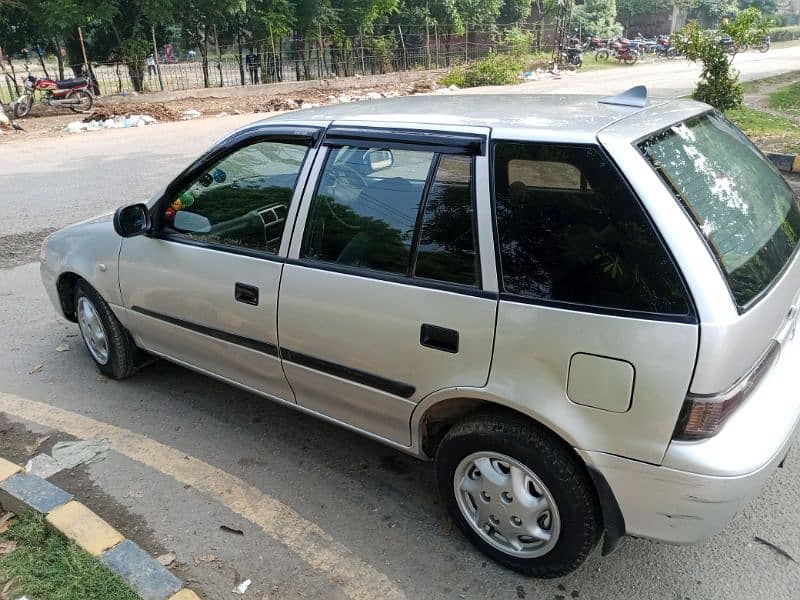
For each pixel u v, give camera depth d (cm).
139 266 360
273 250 302
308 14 2323
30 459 342
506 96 317
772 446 214
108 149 1220
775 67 2412
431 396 257
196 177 338
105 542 268
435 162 255
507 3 3469
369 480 323
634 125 241
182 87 2147
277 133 308
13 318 514
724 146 268
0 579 255
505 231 235
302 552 277
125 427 370
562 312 220
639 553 273
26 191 903
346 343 277
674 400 204
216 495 313
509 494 250
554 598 252
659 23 4812
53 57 2134
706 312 199
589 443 221
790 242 262
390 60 2722
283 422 373
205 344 344
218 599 254
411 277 257
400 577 263
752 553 270
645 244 211
